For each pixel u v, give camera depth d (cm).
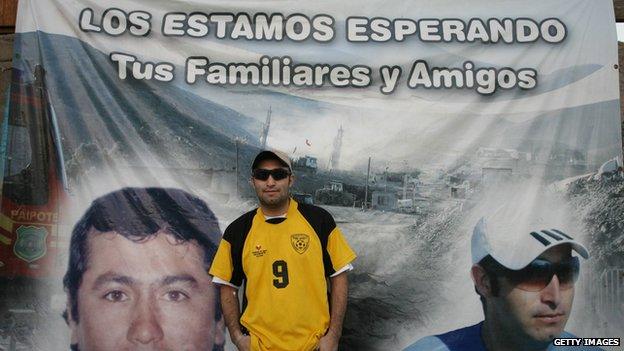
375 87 376
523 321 363
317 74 376
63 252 365
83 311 361
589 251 365
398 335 365
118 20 376
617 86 374
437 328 365
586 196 368
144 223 366
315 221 304
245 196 370
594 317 362
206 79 375
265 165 301
